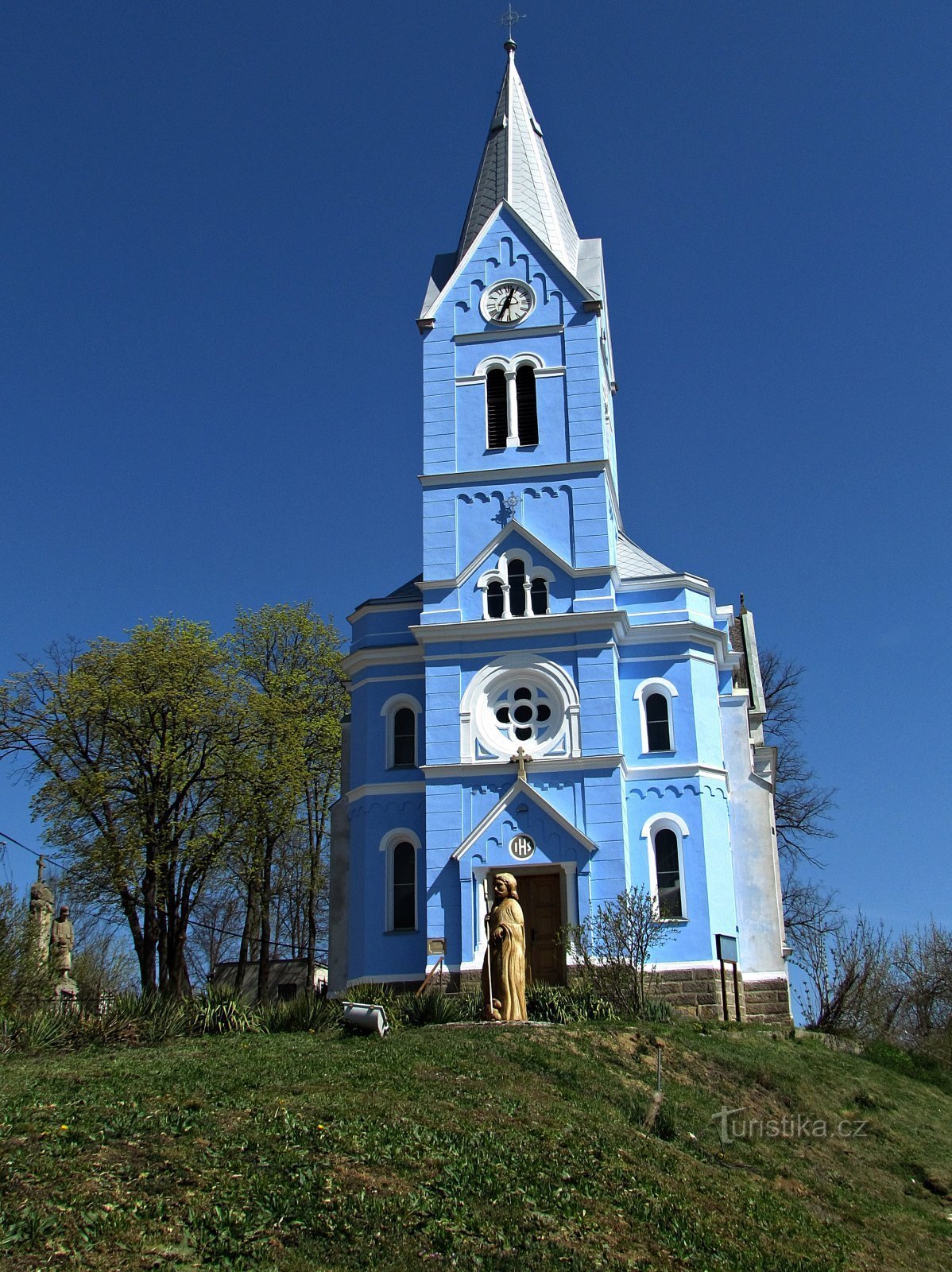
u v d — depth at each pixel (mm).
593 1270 16438
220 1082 21172
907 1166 27109
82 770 48844
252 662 59438
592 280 48688
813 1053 34469
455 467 45438
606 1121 23016
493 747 42062
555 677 42344
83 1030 27281
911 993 60875
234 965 60250
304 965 59344
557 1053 26953
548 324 46594
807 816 65625
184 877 49750
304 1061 23703
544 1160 19766
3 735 49625
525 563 43906
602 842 40375
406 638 45562
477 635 43031
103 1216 15336
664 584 44719
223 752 50375
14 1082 20703
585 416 45281
